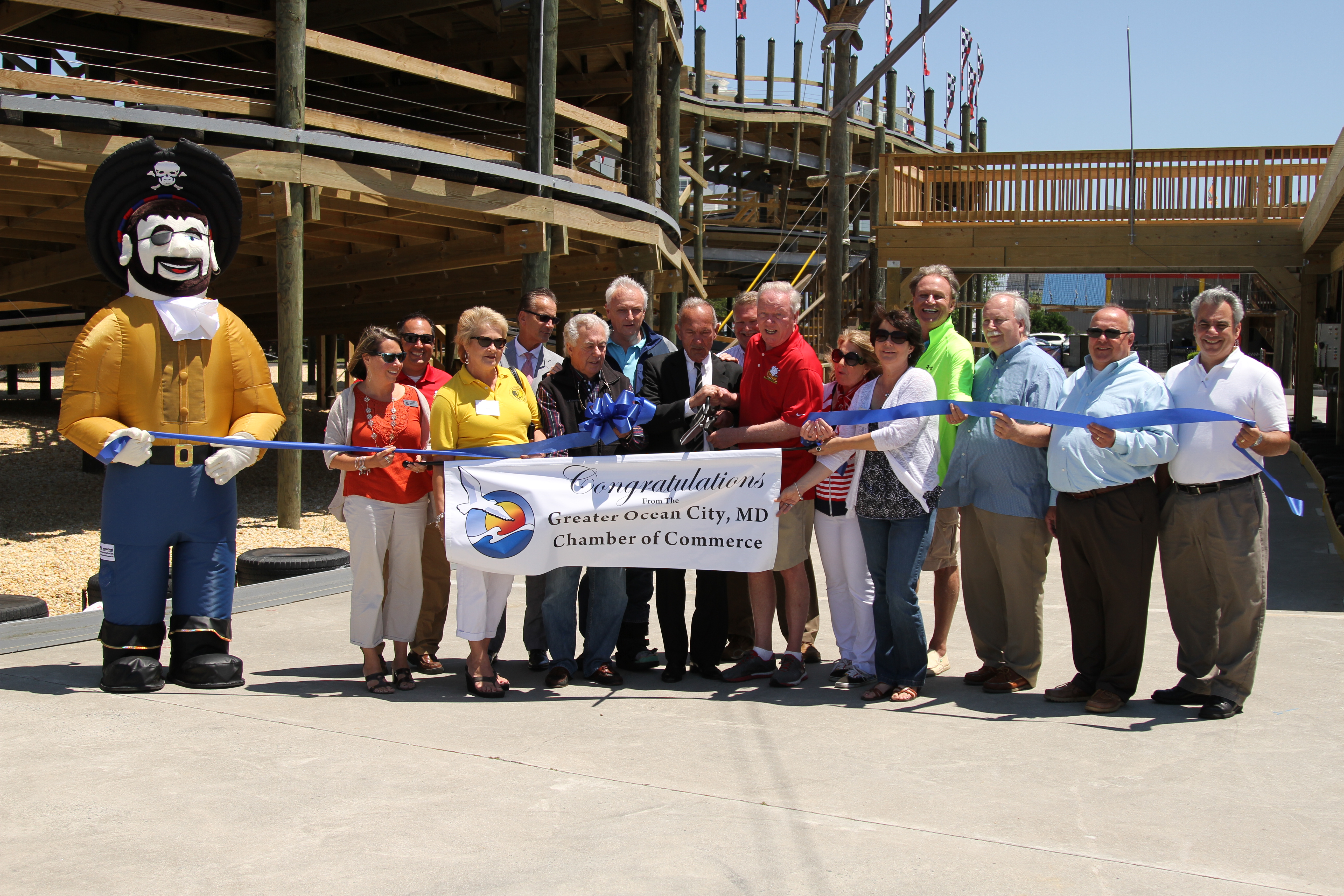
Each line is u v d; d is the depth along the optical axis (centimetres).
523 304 652
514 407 550
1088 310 3575
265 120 1011
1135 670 492
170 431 522
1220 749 434
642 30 1416
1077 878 316
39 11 1101
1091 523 484
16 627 642
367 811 365
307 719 477
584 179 1292
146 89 924
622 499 529
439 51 1606
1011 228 1630
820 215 2911
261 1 1509
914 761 420
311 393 3319
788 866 322
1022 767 413
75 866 321
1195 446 473
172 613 545
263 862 324
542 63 1176
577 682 558
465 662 604
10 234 1260
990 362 532
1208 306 473
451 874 316
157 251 517
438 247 1361
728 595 624
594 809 368
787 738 452
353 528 528
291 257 1011
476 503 524
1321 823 358
